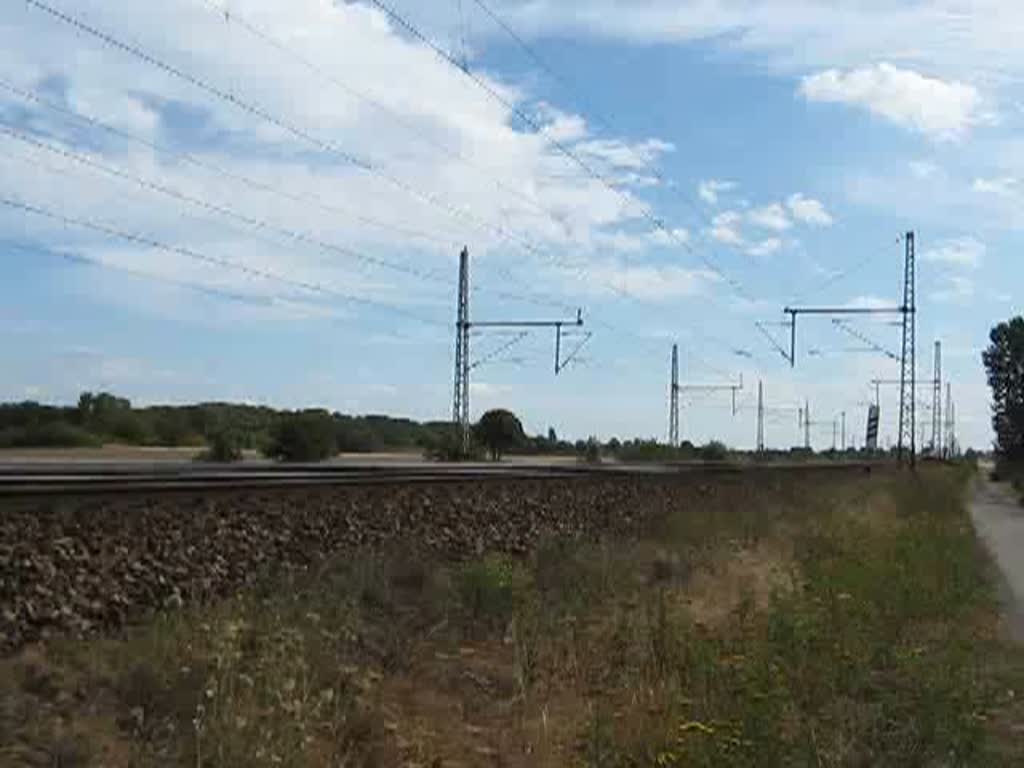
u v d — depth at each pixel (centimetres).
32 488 1377
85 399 7825
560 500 2947
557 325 6900
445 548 2098
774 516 3738
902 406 7962
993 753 1084
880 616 1658
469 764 1022
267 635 1187
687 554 2477
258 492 1831
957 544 2908
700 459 9956
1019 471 11331
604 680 1298
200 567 1499
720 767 894
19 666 1023
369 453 8200
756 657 1172
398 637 1375
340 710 1071
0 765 825
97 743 903
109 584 1333
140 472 1952
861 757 1032
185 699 999
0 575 1210
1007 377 12988
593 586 1900
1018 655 1622
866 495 5453
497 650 1419
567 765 1016
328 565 1642
